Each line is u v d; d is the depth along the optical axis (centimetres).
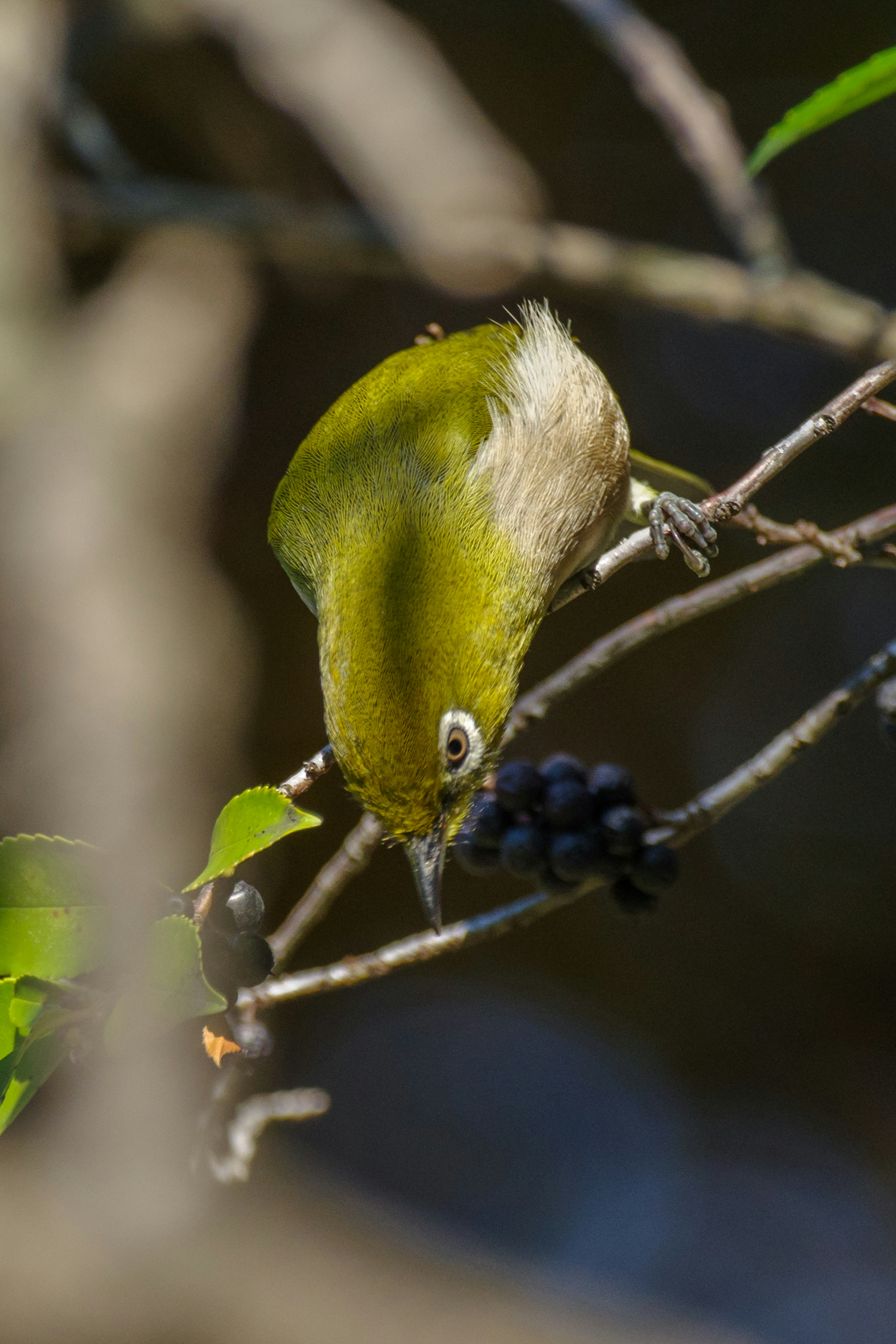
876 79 392
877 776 1664
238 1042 378
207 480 1370
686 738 1709
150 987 317
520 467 590
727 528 1662
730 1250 1603
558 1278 1518
